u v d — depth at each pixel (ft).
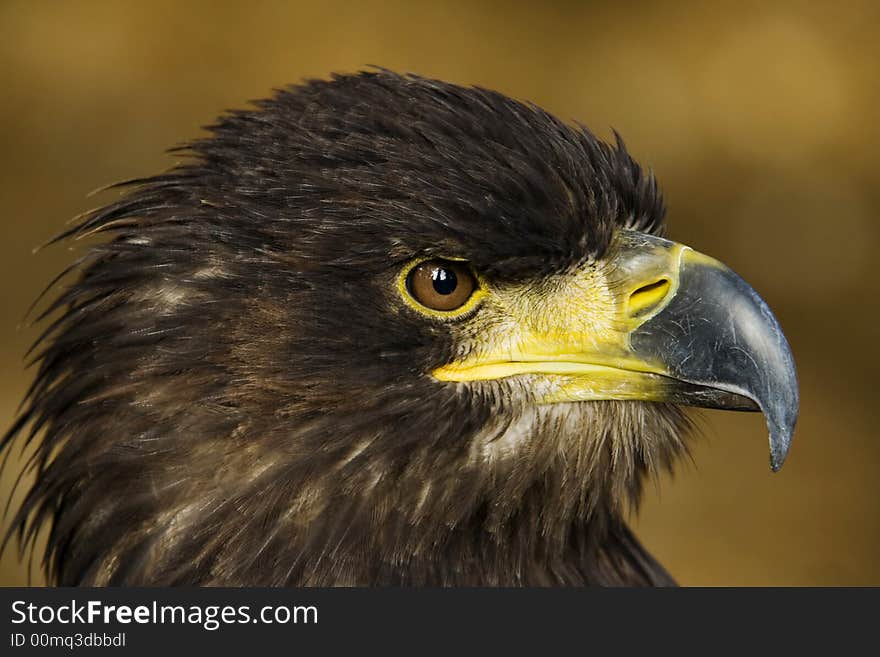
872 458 63.21
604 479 22.68
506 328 21.72
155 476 21.16
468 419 21.47
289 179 21.18
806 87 79.46
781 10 83.41
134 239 21.83
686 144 76.54
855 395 66.85
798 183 75.25
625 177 23.63
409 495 21.34
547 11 82.84
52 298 64.95
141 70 76.79
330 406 20.92
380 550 21.34
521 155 21.86
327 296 20.84
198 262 21.20
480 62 79.51
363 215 20.70
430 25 80.94
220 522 21.06
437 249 20.80
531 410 21.88
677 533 58.13
